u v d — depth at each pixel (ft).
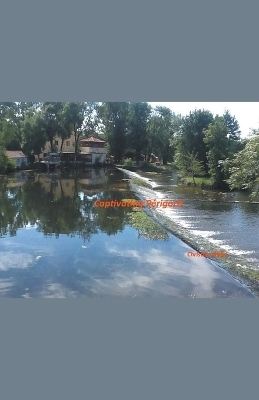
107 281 41.63
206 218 74.43
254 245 55.01
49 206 87.04
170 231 64.34
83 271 44.80
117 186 126.00
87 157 221.87
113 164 233.76
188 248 54.19
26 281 41.65
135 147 239.50
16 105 234.38
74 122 208.74
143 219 72.38
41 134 197.26
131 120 237.45
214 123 135.33
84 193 108.68
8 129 187.11
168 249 53.62
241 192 114.83
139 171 208.74
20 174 166.71
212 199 99.91
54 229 65.21
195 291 38.91
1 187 119.44
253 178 47.88
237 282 41.57
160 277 42.96
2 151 164.45
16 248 53.88
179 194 110.11
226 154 121.49
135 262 47.96
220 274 43.98
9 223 69.46
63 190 114.62
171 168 228.43
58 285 40.52
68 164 213.05
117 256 50.34
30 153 202.59
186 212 80.89
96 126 232.53
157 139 254.06
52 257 49.88
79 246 54.95
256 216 76.43
